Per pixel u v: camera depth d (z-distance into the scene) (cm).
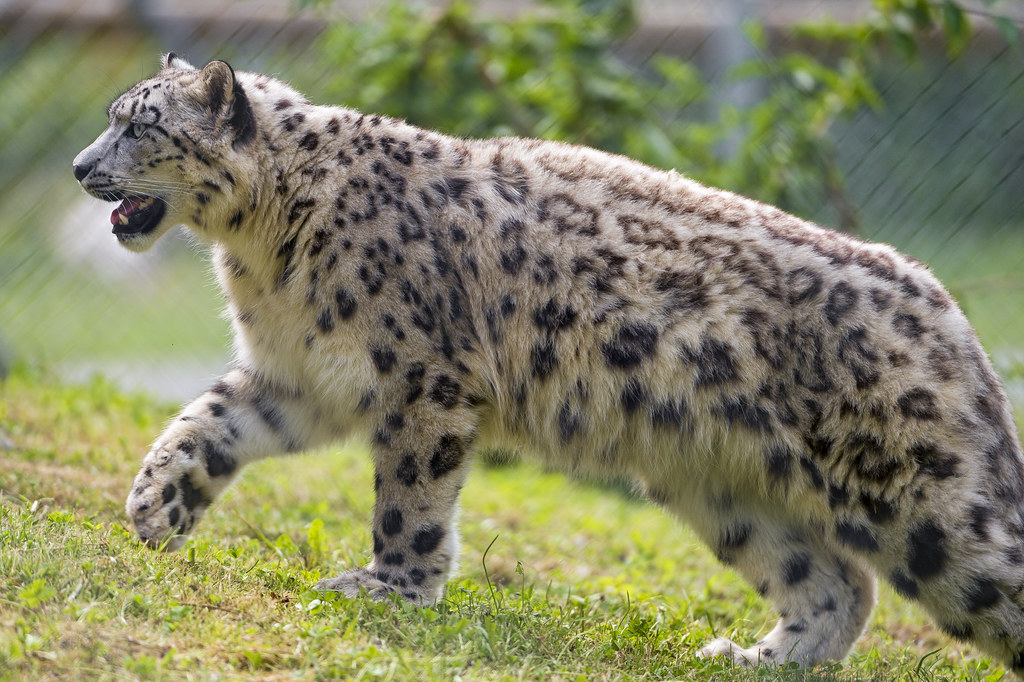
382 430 1488
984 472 1425
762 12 3041
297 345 1545
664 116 2928
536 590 1866
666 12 3131
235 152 1555
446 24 2791
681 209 1531
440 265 1499
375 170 1530
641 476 1641
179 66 1736
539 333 1517
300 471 2483
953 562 1418
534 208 1531
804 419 1459
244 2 3052
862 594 1639
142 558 1381
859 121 2961
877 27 2612
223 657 1183
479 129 2773
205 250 1834
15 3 3106
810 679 1466
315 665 1173
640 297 1490
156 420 2645
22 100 3244
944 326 1481
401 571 1475
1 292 3203
